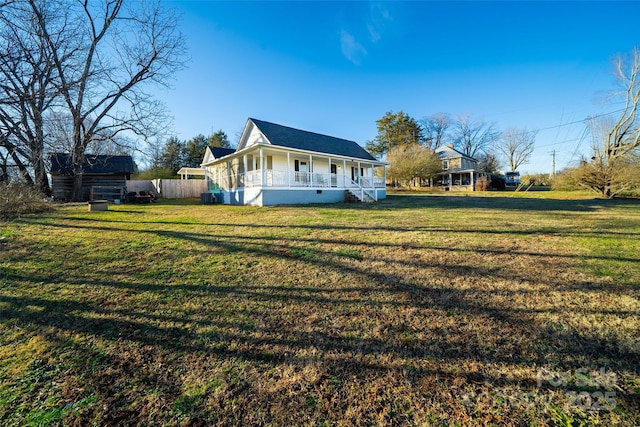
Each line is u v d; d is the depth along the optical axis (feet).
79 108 42.83
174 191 75.82
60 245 17.70
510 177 144.87
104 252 16.58
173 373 7.12
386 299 11.05
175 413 5.89
